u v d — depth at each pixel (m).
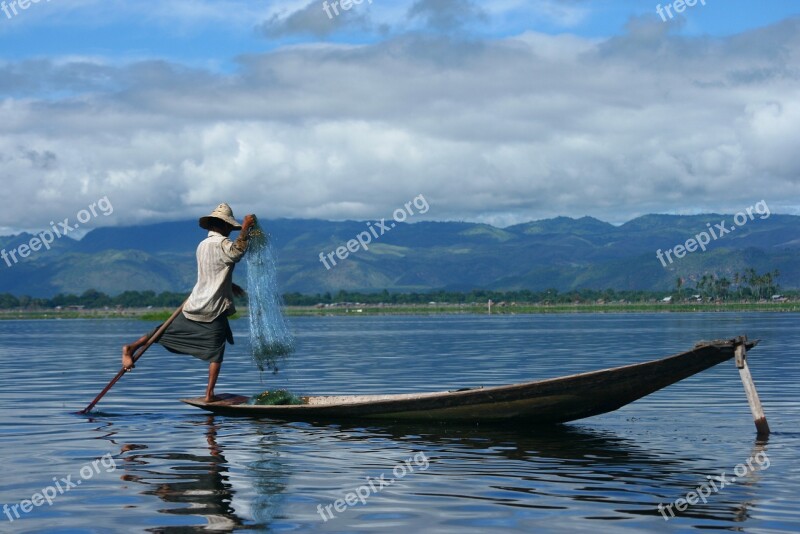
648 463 10.18
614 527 7.38
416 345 45.00
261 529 7.31
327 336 63.94
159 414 14.87
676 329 69.12
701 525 7.42
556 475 9.51
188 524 7.47
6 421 13.94
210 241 14.92
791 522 7.50
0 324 148.00
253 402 15.11
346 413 13.93
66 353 38.53
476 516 7.76
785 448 11.11
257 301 15.55
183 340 15.09
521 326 90.88
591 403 12.80
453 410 13.36
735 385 19.56
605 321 111.06
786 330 63.72
